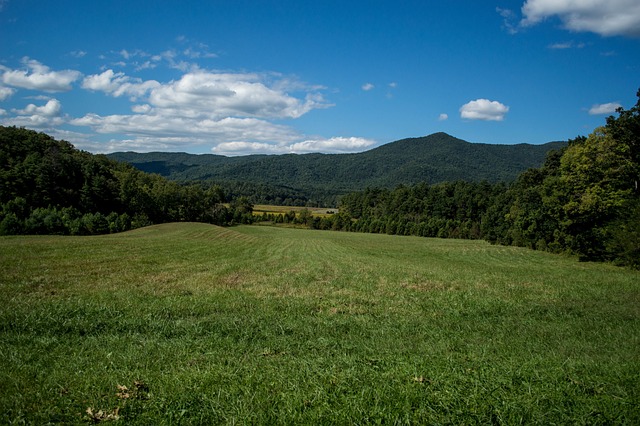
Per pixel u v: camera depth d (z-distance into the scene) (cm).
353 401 545
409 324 1181
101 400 540
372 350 856
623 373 695
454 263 3906
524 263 4072
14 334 855
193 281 1873
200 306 1275
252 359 758
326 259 3694
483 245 7012
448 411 529
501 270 3134
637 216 3331
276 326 1068
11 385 579
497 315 1373
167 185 11112
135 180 10088
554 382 641
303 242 6675
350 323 1159
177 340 889
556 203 4375
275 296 1572
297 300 1497
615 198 3962
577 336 1075
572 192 4294
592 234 4166
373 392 575
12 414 497
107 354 755
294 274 2367
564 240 4666
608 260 4125
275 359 764
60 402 533
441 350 881
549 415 528
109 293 1431
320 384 607
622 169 3919
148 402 537
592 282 2328
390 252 5347
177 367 698
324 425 490
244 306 1331
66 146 9850
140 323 1021
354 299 1587
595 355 865
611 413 533
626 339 1030
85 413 509
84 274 1873
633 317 1348
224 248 4262
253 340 930
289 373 662
